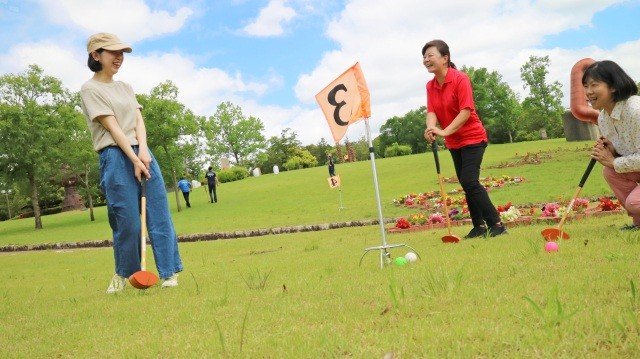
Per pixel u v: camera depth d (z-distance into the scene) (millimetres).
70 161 28531
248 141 70688
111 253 11945
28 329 3408
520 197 13688
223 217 19547
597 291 2572
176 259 5062
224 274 5391
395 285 3143
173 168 25609
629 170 4867
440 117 6504
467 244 5422
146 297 4246
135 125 5043
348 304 2916
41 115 27578
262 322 2750
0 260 13203
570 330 1972
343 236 9617
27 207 60469
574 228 6074
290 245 9055
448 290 2914
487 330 2088
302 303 3131
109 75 5031
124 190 4879
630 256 3432
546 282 2926
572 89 5516
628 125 4820
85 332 3080
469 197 6344
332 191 23656
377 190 4750
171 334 2736
